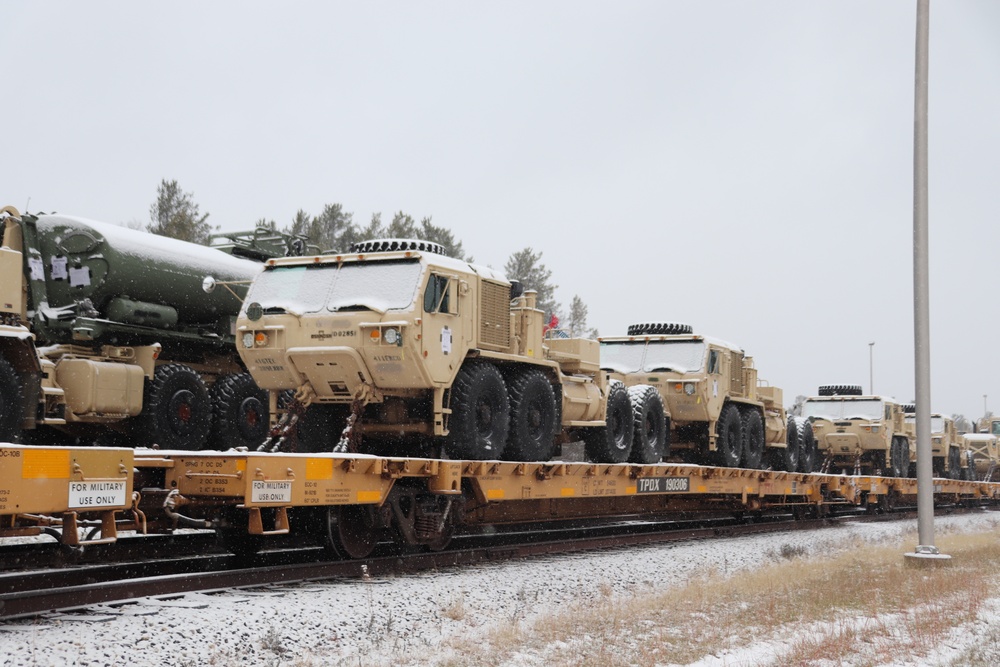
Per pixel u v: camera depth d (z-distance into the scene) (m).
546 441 12.98
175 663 6.24
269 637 6.79
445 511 11.16
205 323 15.48
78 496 7.21
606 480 13.85
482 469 11.35
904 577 11.40
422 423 11.54
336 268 11.50
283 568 9.14
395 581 9.49
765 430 20.50
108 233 13.62
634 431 15.70
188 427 14.46
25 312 13.44
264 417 15.68
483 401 11.80
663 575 11.53
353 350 10.82
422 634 7.51
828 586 10.44
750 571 11.52
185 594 8.07
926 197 14.12
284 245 17.52
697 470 16.31
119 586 7.81
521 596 9.27
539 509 13.32
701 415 17.70
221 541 10.12
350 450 10.77
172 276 14.36
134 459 8.41
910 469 29.80
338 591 8.70
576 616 8.16
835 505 23.84
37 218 13.71
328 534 10.02
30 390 11.77
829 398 27.89
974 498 32.06
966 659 7.03
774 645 7.41
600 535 15.60
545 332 15.05
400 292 10.97
